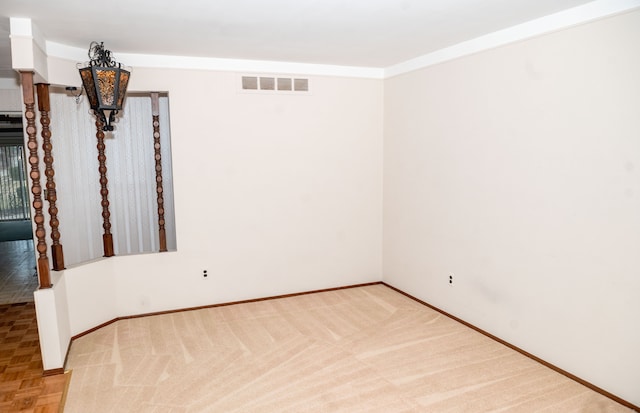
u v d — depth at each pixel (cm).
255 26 358
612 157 299
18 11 310
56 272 397
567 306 336
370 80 546
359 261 569
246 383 334
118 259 459
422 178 489
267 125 504
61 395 320
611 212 302
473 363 362
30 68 330
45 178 425
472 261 425
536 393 317
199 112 475
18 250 853
